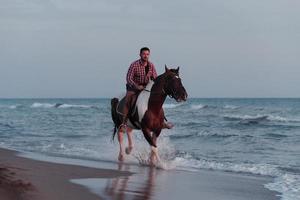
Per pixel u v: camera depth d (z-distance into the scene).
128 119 12.17
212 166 12.10
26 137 20.67
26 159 11.66
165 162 12.18
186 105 68.88
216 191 8.41
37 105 89.25
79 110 61.22
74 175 9.09
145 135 11.62
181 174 10.34
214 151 15.71
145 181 9.02
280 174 10.90
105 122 31.77
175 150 15.40
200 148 16.55
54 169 9.76
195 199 7.62
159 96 11.38
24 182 7.37
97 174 9.47
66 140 19.09
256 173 11.09
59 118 38.69
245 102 116.06
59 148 16.03
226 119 34.72
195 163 12.55
